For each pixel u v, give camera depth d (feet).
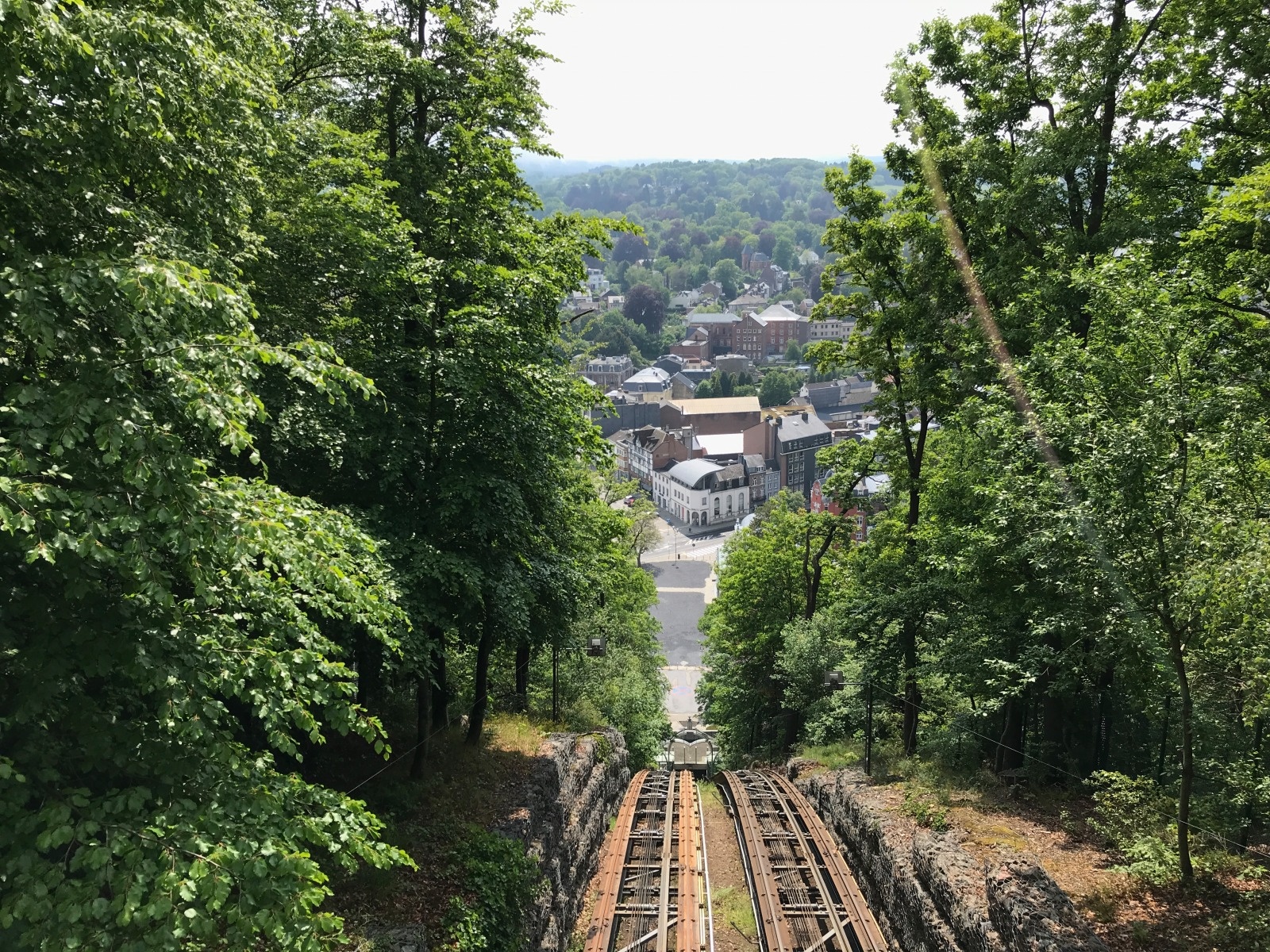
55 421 18.67
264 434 39.70
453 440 49.26
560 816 58.03
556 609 59.62
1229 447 34.73
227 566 23.41
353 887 38.24
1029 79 64.13
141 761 21.53
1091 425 39.37
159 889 17.87
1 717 19.39
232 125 30.55
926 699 92.84
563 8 62.03
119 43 21.22
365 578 30.63
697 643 268.21
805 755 100.12
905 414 81.35
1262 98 54.54
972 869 44.24
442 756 59.06
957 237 69.62
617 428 506.48
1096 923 37.40
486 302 50.80
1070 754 63.26
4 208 21.54
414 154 56.80
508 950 40.55
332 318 47.44
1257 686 37.50
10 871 17.62
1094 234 57.57
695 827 73.51
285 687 23.00
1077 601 43.04
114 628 21.15
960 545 60.80
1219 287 49.06
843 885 58.29
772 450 424.87
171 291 19.47
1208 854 39.78
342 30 49.32
